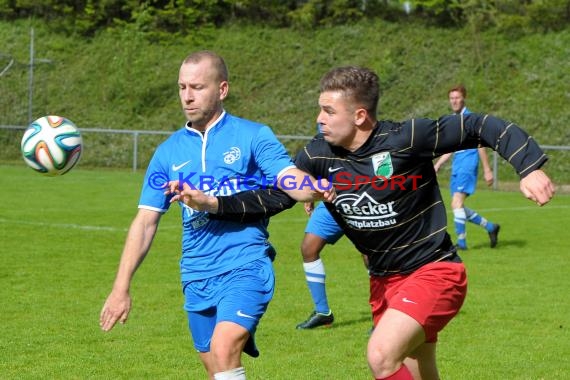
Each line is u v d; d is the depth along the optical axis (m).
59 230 28.92
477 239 29.06
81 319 16.08
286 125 64.69
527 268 22.75
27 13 81.75
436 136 9.09
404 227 9.41
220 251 9.73
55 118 12.62
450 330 15.57
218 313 9.42
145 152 63.97
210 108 9.90
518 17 69.94
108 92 70.81
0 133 67.50
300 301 18.16
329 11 75.75
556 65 64.88
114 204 37.72
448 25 72.12
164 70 72.88
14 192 42.25
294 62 71.50
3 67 74.38
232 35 75.88
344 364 13.24
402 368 8.79
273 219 34.16
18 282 19.70
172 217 33.94
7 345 14.09
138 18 76.69
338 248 26.34
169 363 13.15
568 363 13.34
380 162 9.20
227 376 9.02
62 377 12.31
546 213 37.28
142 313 16.70
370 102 9.18
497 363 13.32
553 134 57.91
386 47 70.62
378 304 9.96
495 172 50.44
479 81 64.31
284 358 13.59
